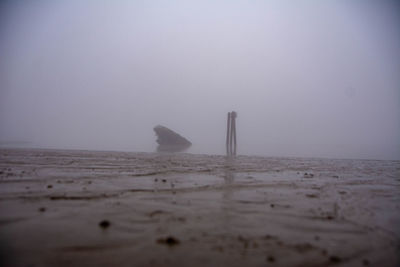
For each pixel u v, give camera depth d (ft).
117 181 17.17
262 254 7.33
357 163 35.32
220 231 8.86
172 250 7.32
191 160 33.32
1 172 19.03
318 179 20.95
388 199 14.74
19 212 10.12
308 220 10.42
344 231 9.42
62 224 8.98
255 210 11.46
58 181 16.47
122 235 8.20
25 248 7.13
